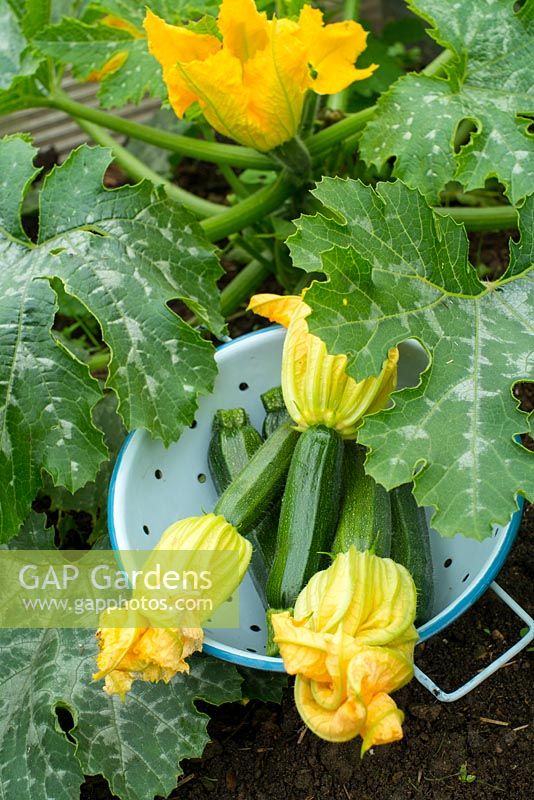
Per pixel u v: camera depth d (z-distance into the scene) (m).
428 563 0.97
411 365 1.03
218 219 1.15
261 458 0.97
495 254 1.30
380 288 0.95
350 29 1.05
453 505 0.90
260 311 1.01
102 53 1.16
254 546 0.99
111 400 1.14
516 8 1.41
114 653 0.87
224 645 0.92
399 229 0.97
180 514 1.02
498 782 0.98
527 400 1.18
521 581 1.07
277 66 1.01
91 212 1.02
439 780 0.99
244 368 1.04
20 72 1.17
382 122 1.06
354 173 1.26
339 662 0.85
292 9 1.11
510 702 1.02
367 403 0.96
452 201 1.36
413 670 0.88
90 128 1.30
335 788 0.99
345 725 0.84
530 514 1.11
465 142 1.32
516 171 1.03
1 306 1.00
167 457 1.02
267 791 1.00
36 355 0.99
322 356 0.96
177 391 0.99
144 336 1.00
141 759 0.97
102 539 1.07
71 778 0.97
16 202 1.02
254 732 1.03
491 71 1.06
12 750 0.98
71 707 0.98
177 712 0.98
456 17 1.06
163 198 1.04
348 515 0.95
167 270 1.03
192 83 1.01
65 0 1.32
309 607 0.88
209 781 1.01
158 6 1.16
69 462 0.99
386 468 0.91
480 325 0.96
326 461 0.95
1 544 1.06
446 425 0.93
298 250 0.95
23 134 1.10
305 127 1.13
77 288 1.00
